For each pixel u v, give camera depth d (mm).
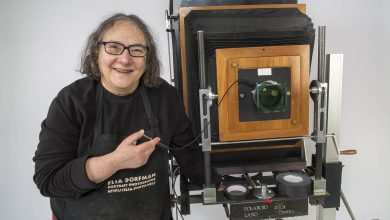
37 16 1661
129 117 1023
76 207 997
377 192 2035
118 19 934
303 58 1017
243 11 1085
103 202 983
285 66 1012
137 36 922
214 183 1112
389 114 1919
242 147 1208
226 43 1044
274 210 1071
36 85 1729
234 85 1003
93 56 976
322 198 1151
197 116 1160
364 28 1796
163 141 1062
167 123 1081
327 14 1767
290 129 1048
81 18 1686
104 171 861
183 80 1150
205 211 1987
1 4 1626
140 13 1710
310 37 1088
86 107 964
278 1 1157
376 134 1942
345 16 1775
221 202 1050
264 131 1040
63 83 1740
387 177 2016
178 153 1204
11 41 1666
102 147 971
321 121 1045
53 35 1687
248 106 1021
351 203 2043
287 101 1028
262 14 1083
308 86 1035
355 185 2018
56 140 925
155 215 1069
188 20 1062
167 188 1154
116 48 904
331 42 1795
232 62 991
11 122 1754
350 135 1930
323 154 1165
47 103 1754
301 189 1056
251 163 1218
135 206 1018
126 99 1019
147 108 1040
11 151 1785
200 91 974
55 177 905
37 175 921
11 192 1835
